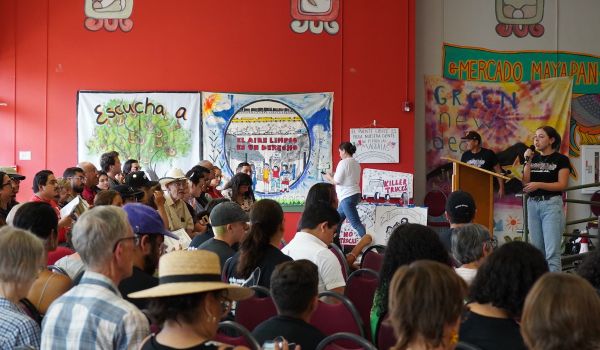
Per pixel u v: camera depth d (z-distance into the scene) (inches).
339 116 456.4
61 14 457.1
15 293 119.0
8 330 116.3
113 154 370.3
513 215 476.4
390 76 456.1
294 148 457.7
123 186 240.8
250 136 457.4
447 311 87.4
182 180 290.0
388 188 455.2
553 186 296.0
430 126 478.9
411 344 89.4
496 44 482.0
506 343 109.9
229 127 457.7
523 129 480.7
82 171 315.3
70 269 163.3
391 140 454.9
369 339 179.6
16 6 456.8
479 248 163.9
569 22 483.2
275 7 457.7
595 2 482.6
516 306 110.5
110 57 457.7
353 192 415.5
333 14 457.4
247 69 457.7
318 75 456.8
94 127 457.1
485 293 112.4
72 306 109.2
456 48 480.7
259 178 458.0
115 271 112.6
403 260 143.0
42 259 121.2
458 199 219.5
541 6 482.6
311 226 189.3
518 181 476.7
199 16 457.1
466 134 474.0
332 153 456.1
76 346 106.8
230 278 175.9
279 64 457.4
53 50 456.8
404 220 387.5
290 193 457.7
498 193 476.4
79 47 457.4
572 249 433.7
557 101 479.8
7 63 456.8
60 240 248.5
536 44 482.6
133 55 457.7
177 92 456.4
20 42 456.8
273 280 124.6
